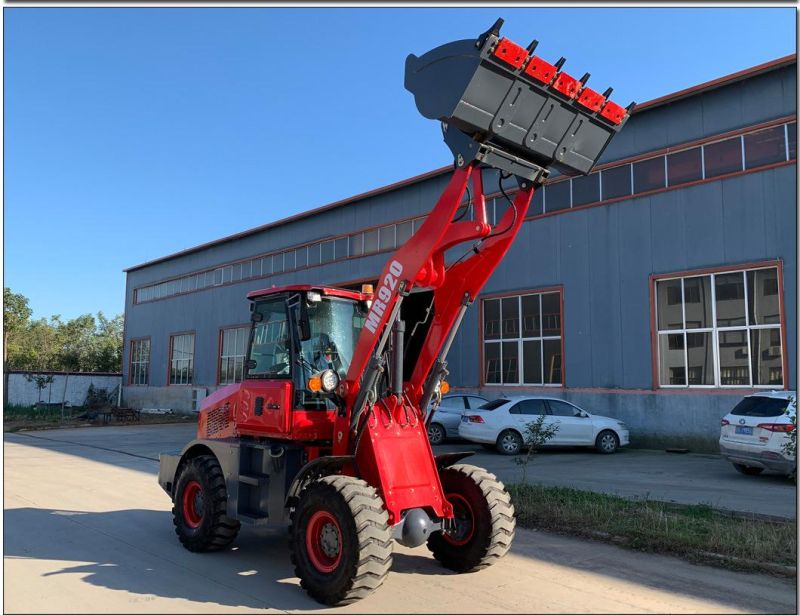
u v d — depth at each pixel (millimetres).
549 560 6379
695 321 16188
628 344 17234
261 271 30984
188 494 6895
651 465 13453
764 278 15125
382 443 5445
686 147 16547
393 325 5770
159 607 5004
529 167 5270
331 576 4953
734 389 15219
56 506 9195
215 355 33281
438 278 5613
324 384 5621
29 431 24812
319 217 27531
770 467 10992
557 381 18797
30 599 5172
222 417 6980
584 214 18453
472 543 5832
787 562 6070
